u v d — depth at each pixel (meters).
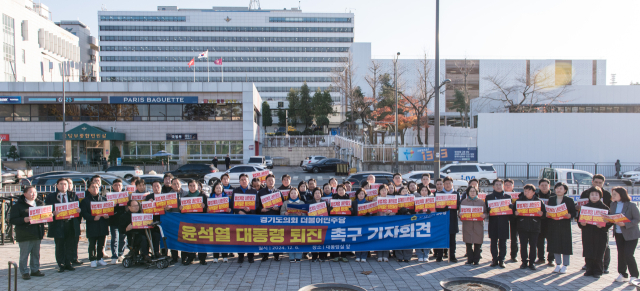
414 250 9.65
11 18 53.03
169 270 7.73
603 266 7.65
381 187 8.46
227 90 38.38
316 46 93.12
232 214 8.14
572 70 73.25
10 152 36.06
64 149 32.38
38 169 34.88
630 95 42.47
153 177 17.70
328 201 8.68
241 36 91.81
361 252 8.41
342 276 7.29
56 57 64.06
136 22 88.94
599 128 29.95
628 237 6.86
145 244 7.95
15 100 36.50
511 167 30.02
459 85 71.62
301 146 47.06
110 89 37.19
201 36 90.69
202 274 7.43
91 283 6.85
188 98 38.12
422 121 45.88
